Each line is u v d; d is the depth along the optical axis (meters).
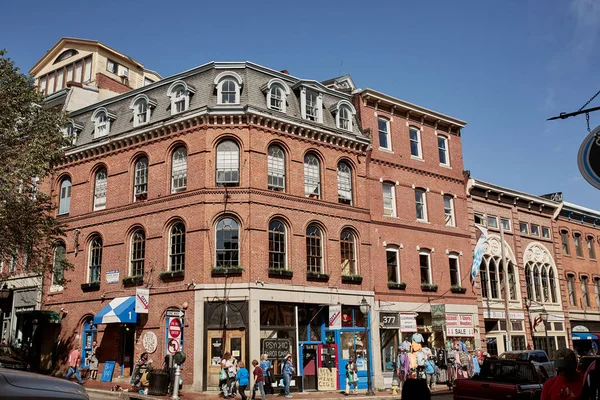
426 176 34.66
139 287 27.28
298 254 27.28
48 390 5.16
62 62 48.12
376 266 30.62
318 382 26.64
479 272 36.38
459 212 35.88
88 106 32.88
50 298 30.78
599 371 8.80
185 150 27.69
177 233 26.88
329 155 29.81
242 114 26.91
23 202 24.34
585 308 44.62
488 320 36.34
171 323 21.66
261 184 26.84
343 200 30.06
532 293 40.19
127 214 28.59
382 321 29.81
